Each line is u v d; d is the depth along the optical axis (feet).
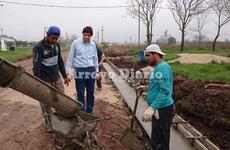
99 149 19.48
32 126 26.71
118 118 30.01
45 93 16.35
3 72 14.70
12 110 32.73
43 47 22.09
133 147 20.33
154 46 17.08
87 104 26.53
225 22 171.22
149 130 24.81
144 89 19.24
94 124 18.69
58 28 22.07
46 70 22.74
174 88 40.57
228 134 24.90
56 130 19.35
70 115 18.33
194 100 32.81
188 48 195.42
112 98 40.96
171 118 17.30
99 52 30.66
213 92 33.58
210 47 202.18
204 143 21.33
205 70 61.72
